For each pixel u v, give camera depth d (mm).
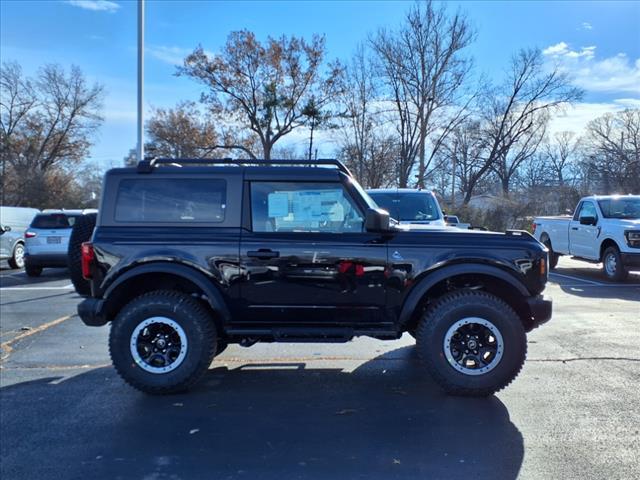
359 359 5762
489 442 3656
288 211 4637
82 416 4148
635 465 3324
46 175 46156
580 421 4000
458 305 4441
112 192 4656
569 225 13594
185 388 4590
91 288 4609
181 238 4543
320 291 4535
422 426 3939
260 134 38906
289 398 4562
